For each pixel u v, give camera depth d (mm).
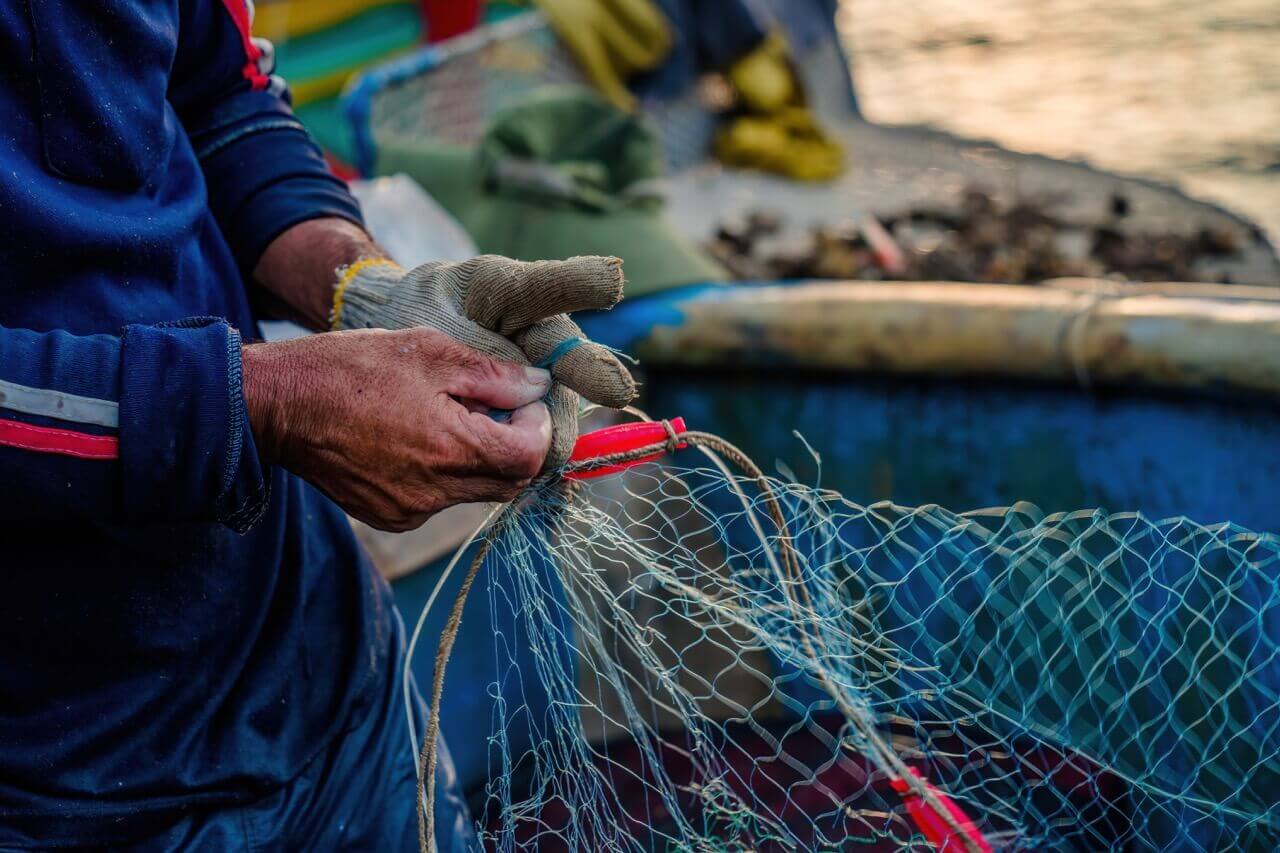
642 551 1298
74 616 1026
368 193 2402
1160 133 6793
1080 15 10172
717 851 1316
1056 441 1981
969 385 2037
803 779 1892
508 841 1256
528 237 2867
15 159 971
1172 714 1711
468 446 953
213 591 1104
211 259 1196
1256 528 1751
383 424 944
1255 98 7418
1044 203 4312
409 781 1281
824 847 1367
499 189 3020
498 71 4383
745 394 2270
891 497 2156
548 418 1004
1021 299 1979
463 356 979
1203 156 6293
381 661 1284
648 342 2268
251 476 937
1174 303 1859
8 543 988
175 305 1093
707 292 2328
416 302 1072
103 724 1054
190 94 1294
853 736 1226
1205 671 1695
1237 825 1629
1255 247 3918
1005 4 10922
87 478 893
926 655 1956
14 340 881
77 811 1043
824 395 2191
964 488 2082
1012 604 1881
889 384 2123
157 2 1088
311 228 1274
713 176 5207
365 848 1229
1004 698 1838
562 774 1370
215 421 900
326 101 4703
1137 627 1777
